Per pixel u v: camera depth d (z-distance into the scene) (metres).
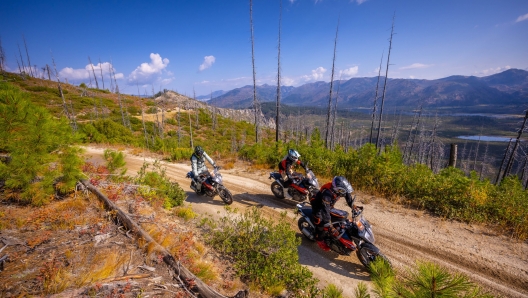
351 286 4.38
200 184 8.35
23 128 5.48
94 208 5.65
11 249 3.89
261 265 4.50
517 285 4.30
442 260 5.04
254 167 13.88
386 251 5.41
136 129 47.53
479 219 6.58
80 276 3.29
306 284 4.07
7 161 5.93
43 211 5.25
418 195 8.04
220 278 4.12
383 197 8.56
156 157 18.17
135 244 4.29
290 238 4.73
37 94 53.84
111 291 3.03
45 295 2.81
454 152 10.55
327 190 5.04
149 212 6.05
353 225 4.79
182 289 3.30
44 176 5.83
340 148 13.25
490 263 4.89
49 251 3.93
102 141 24.81
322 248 5.32
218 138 53.16
